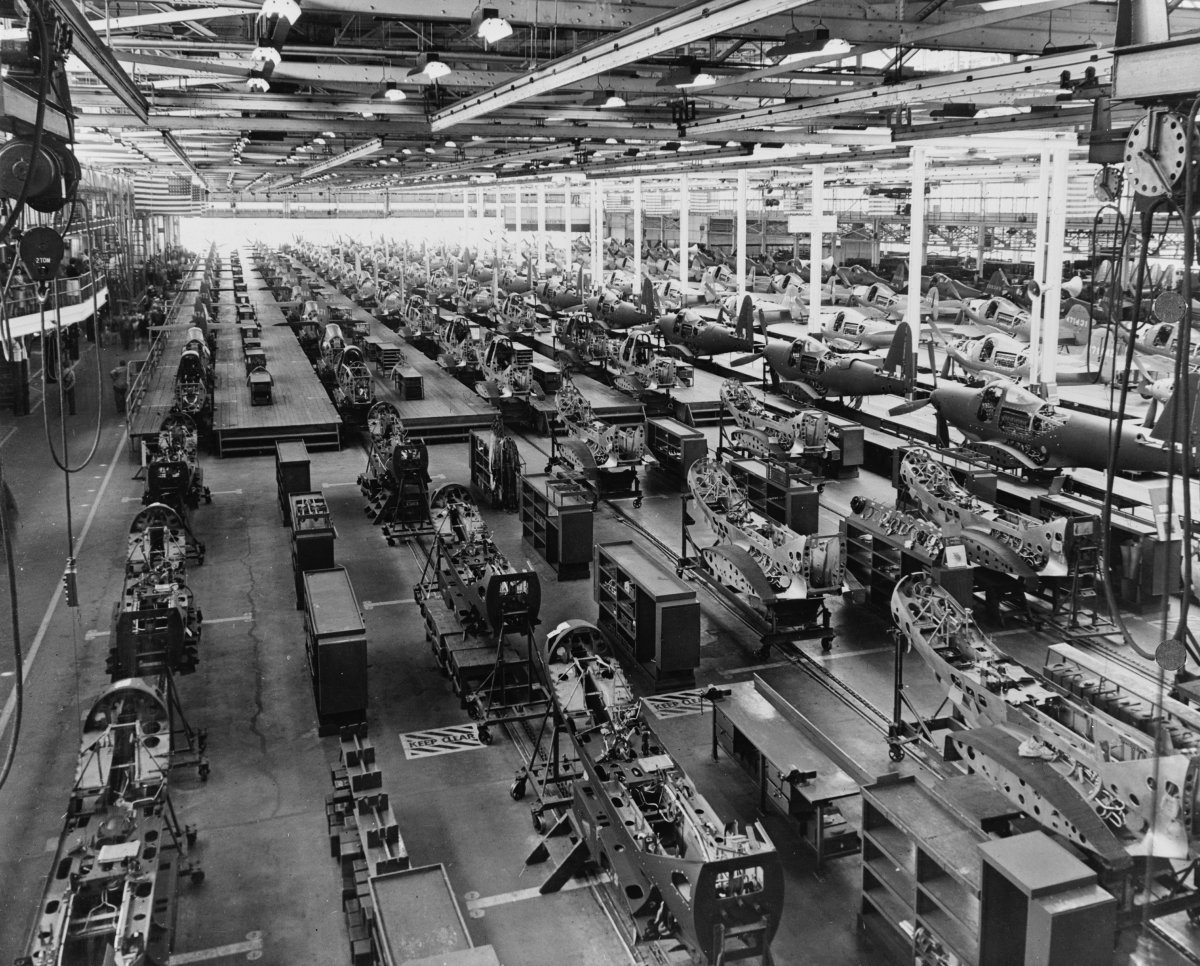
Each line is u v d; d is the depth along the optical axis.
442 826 14.19
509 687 17.42
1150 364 38.81
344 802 13.54
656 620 17.94
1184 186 7.27
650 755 13.35
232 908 12.51
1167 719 13.95
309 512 22.34
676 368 41.31
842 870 13.16
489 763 15.82
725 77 22.97
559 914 12.41
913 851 11.47
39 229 10.42
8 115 9.27
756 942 10.67
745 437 31.78
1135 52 7.53
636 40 15.65
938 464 24.92
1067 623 20.30
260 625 20.95
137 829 12.04
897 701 15.73
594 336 47.38
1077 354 46.56
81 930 10.68
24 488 30.30
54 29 10.41
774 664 19.14
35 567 23.92
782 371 37.53
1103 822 11.48
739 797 14.80
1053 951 9.23
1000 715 14.09
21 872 13.20
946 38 20.56
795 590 19.48
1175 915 11.73
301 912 12.44
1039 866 9.67
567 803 13.91
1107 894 9.43
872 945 11.81
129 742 13.21
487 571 18.73
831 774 13.48
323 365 45.44
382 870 11.67
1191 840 11.42
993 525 21.64
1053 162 35.78
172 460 25.53
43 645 19.78
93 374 47.34
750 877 10.80
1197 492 25.97
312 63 24.66
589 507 23.59
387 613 21.69
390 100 27.05
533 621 17.20
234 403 38.53
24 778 15.37
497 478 29.08
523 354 46.16
